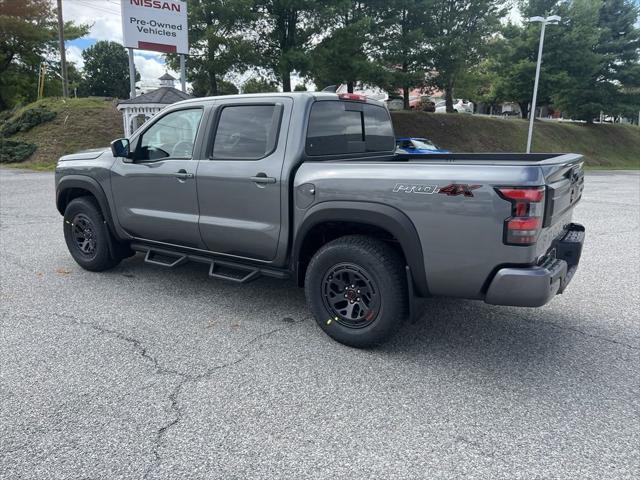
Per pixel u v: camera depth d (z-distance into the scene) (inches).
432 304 177.9
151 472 88.8
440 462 92.4
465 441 98.7
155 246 189.6
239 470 89.6
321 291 141.9
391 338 141.9
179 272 212.7
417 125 1096.2
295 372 126.6
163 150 176.1
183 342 143.8
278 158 146.2
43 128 831.7
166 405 110.3
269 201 147.8
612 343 146.3
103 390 116.3
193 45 805.9
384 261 129.6
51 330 150.7
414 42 964.0
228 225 157.8
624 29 1299.2
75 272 210.5
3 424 102.4
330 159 156.0
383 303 131.3
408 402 113.0
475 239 116.3
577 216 381.4
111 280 200.7
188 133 169.0
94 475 87.9
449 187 117.0
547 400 114.4
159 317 162.7
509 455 94.5
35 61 1258.6
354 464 91.5
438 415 107.9
